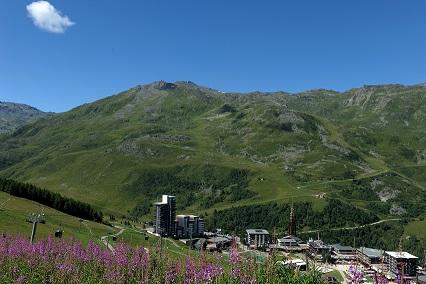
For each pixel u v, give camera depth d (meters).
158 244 25.17
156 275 21.00
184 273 19.05
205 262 17.81
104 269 26.16
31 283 25.84
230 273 16.78
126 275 23.62
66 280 26.00
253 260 17.09
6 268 28.97
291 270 16.30
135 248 26.14
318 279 15.10
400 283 11.81
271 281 15.84
